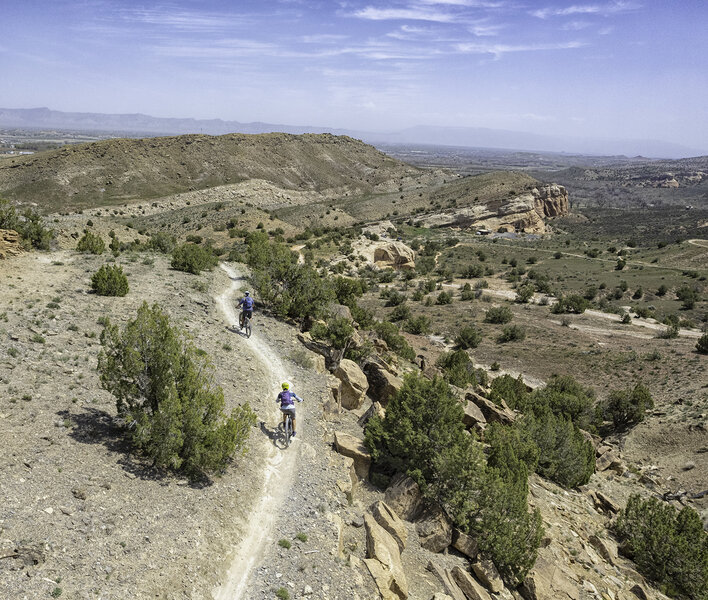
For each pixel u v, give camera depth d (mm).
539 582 11508
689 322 69062
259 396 15148
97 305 18594
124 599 6773
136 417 10367
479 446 13867
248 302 20250
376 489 12906
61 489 8406
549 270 110562
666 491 25328
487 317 65125
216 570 8133
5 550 6629
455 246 140250
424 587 9711
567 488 19797
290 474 11766
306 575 8625
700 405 34938
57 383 12094
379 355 25344
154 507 8930
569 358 50906
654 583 15305
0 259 22562
